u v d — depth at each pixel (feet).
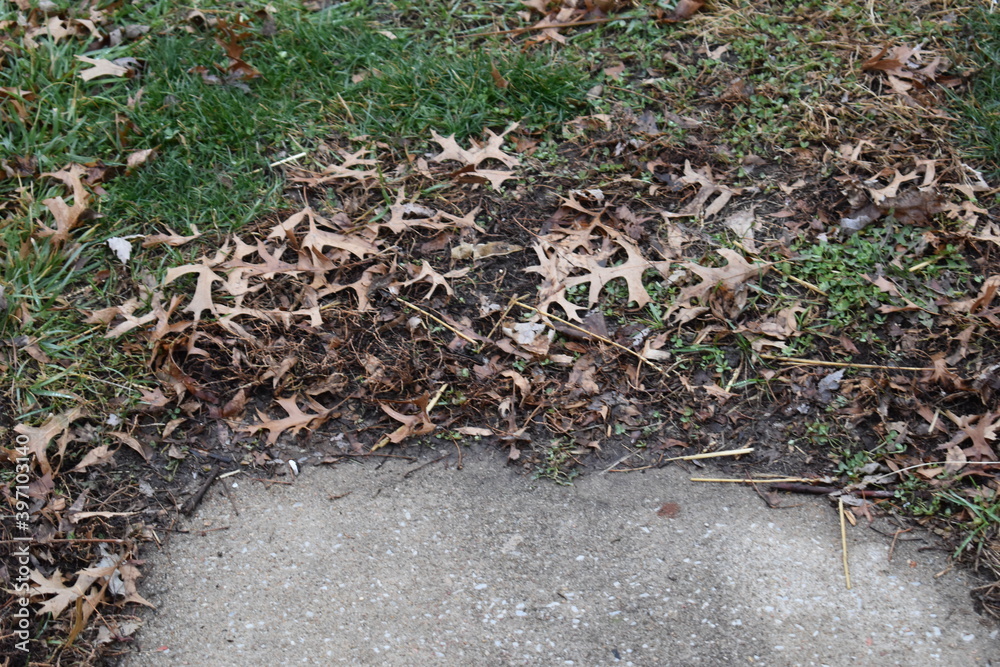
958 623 8.53
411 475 9.80
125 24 14.29
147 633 8.66
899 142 12.78
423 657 8.45
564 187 12.43
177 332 10.69
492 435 10.09
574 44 14.26
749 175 12.53
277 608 8.82
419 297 11.27
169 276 10.96
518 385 10.25
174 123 12.91
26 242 11.27
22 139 12.52
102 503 9.45
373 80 13.55
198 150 12.67
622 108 13.38
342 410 10.30
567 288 11.23
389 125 13.15
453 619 8.70
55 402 10.01
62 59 13.35
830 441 9.87
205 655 8.52
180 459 9.85
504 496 9.61
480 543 9.25
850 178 12.14
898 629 8.52
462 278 11.43
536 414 10.19
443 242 11.79
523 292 11.32
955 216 11.65
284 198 12.26
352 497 9.63
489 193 12.41
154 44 13.99
